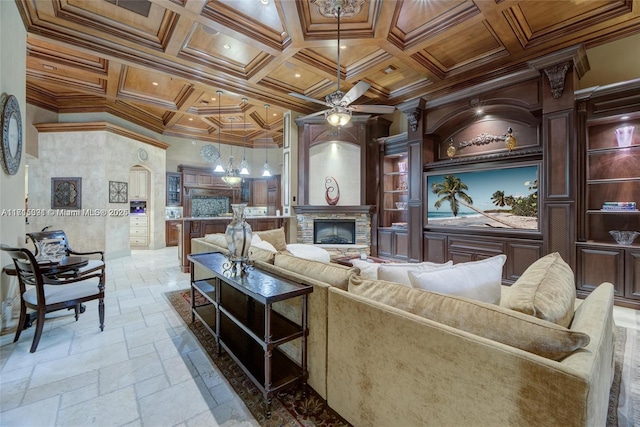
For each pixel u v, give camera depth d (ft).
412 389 4.27
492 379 3.44
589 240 12.33
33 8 11.10
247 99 19.15
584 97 11.73
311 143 20.70
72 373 6.99
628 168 11.89
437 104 16.19
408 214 17.53
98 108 20.97
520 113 14.29
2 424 5.35
